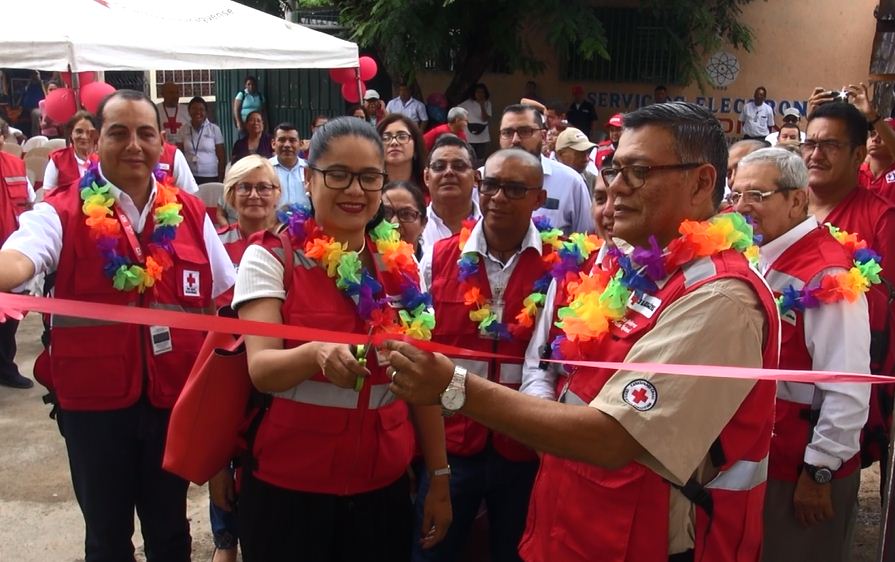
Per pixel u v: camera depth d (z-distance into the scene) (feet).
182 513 9.41
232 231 12.93
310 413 6.95
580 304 6.52
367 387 7.03
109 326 8.72
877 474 15.16
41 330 22.91
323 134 7.11
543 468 6.61
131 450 8.99
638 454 5.33
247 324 5.39
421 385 5.48
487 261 9.18
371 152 7.07
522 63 45.27
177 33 19.99
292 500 7.09
